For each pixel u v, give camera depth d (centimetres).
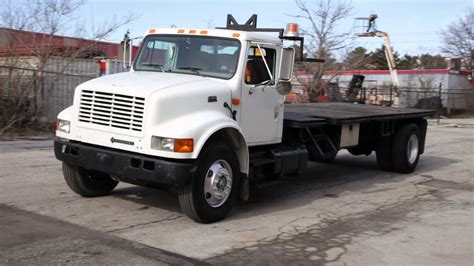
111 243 542
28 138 1329
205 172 617
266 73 716
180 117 608
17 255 491
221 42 690
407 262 529
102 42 1781
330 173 1088
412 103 3459
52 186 796
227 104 657
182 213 682
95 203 711
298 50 769
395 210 759
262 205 761
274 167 741
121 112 613
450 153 1451
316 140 880
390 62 3512
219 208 641
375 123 1043
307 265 509
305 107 1120
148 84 625
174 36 728
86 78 1669
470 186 966
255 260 516
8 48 1479
